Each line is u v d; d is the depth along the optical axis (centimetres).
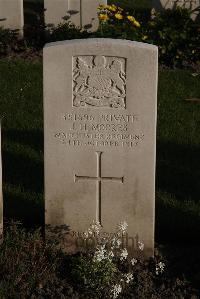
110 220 300
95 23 534
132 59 281
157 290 281
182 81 479
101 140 291
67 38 518
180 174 366
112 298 275
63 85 286
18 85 465
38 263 283
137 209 297
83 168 295
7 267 280
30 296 275
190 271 293
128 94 285
